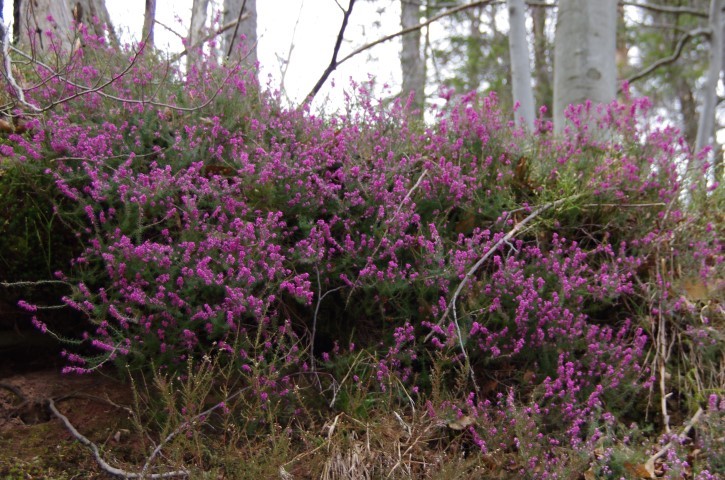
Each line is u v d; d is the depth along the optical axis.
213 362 2.45
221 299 2.42
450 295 2.63
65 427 2.26
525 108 5.43
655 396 2.71
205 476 1.95
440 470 2.07
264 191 2.67
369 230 2.74
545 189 3.12
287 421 2.35
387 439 2.24
